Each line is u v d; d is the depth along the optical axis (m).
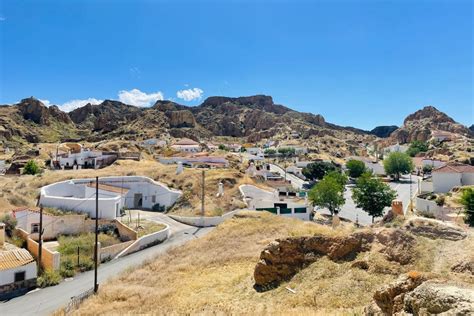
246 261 27.17
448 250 17.38
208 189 62.75
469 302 7.23
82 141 174.62
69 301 25.62
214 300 20.05
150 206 61.47
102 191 54.22
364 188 54.38
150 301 21.36
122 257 37.34
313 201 58.25
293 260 20.94
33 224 40.47
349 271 18.77
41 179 62.62
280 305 17.56
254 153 143.88
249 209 54.94
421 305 8.16
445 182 67.06
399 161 103.25
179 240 43.38
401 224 20.55
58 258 32.12
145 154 105.94
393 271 17.59
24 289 28.83
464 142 134.62
